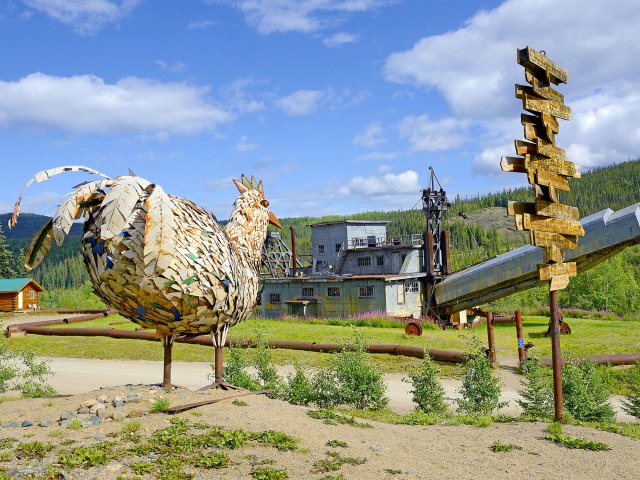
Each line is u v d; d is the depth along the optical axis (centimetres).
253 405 974
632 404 1412
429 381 1270
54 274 14538
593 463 792
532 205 1028
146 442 763
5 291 4788
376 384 1286
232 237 1128
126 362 2202
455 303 3288
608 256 2547
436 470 736
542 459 804
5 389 1458
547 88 1066
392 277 3378
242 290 1017
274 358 2075
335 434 862
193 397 980
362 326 3116
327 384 1284
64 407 912
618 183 19012
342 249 4078
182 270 882
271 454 746
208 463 691
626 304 4528
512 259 2906
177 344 2511
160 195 832
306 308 3728
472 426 1002
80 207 884
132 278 868
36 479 623
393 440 866
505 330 3041
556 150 1087
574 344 2311
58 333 2891
